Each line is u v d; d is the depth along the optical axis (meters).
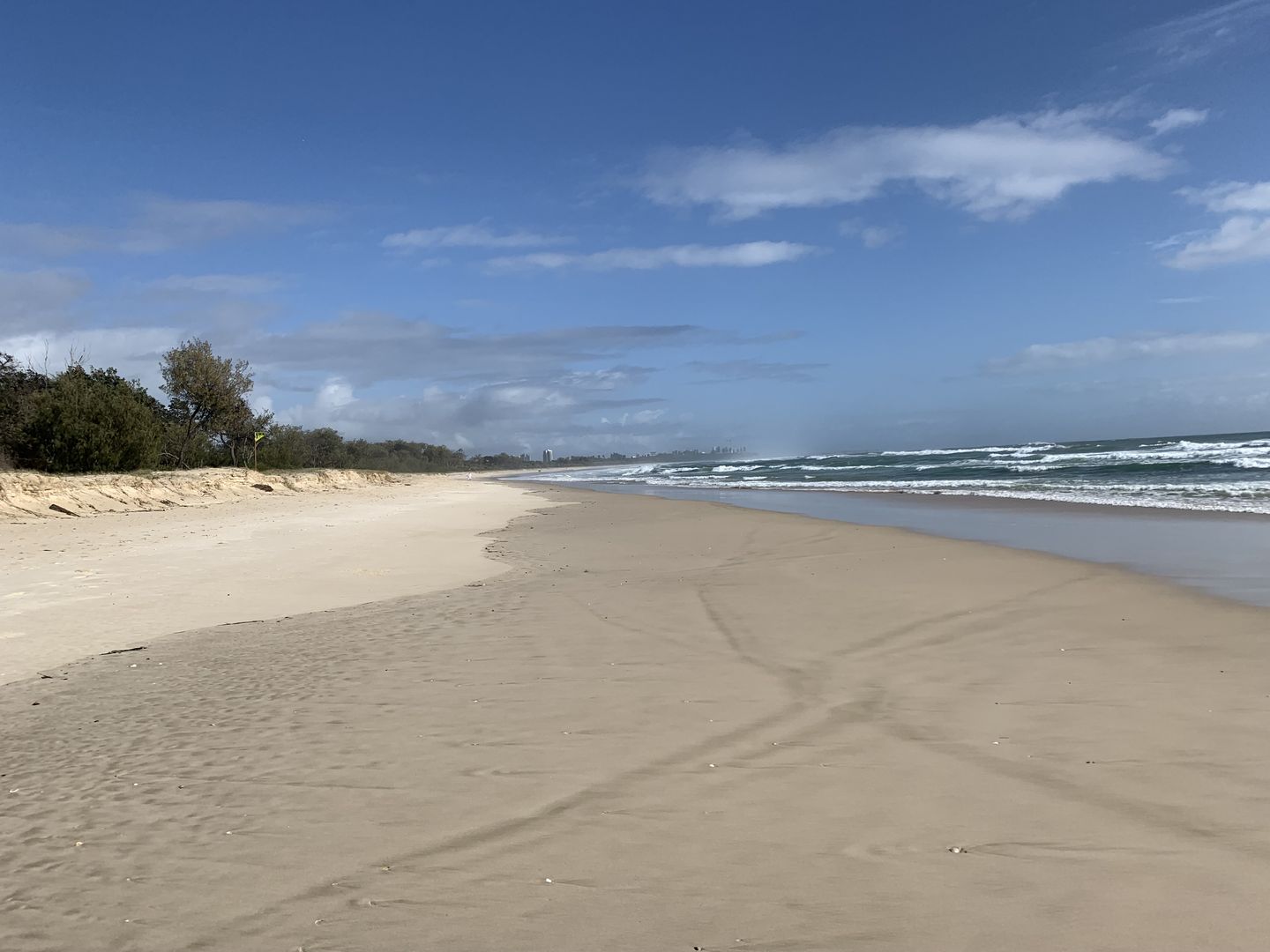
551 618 9.03
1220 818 3.62
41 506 24.59
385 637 8.31
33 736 5.50
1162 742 4.60
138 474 32.94
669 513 25.27
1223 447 53.06
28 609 10.23
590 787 4.25
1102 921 2.85
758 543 16.22
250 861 3.52
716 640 7.72
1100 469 39.59
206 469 38.88
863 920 2.91
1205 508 19.28
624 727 5.23
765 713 5.45
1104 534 15.38
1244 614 7.99
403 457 129.38
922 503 25.34
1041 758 4.44
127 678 7.02
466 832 3.75
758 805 3.96
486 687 6.30
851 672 6.45
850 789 4.11
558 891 3.19
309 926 2.98
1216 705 5.22
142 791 4.40
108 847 3.71
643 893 3.16
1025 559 12.24
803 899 3.07
